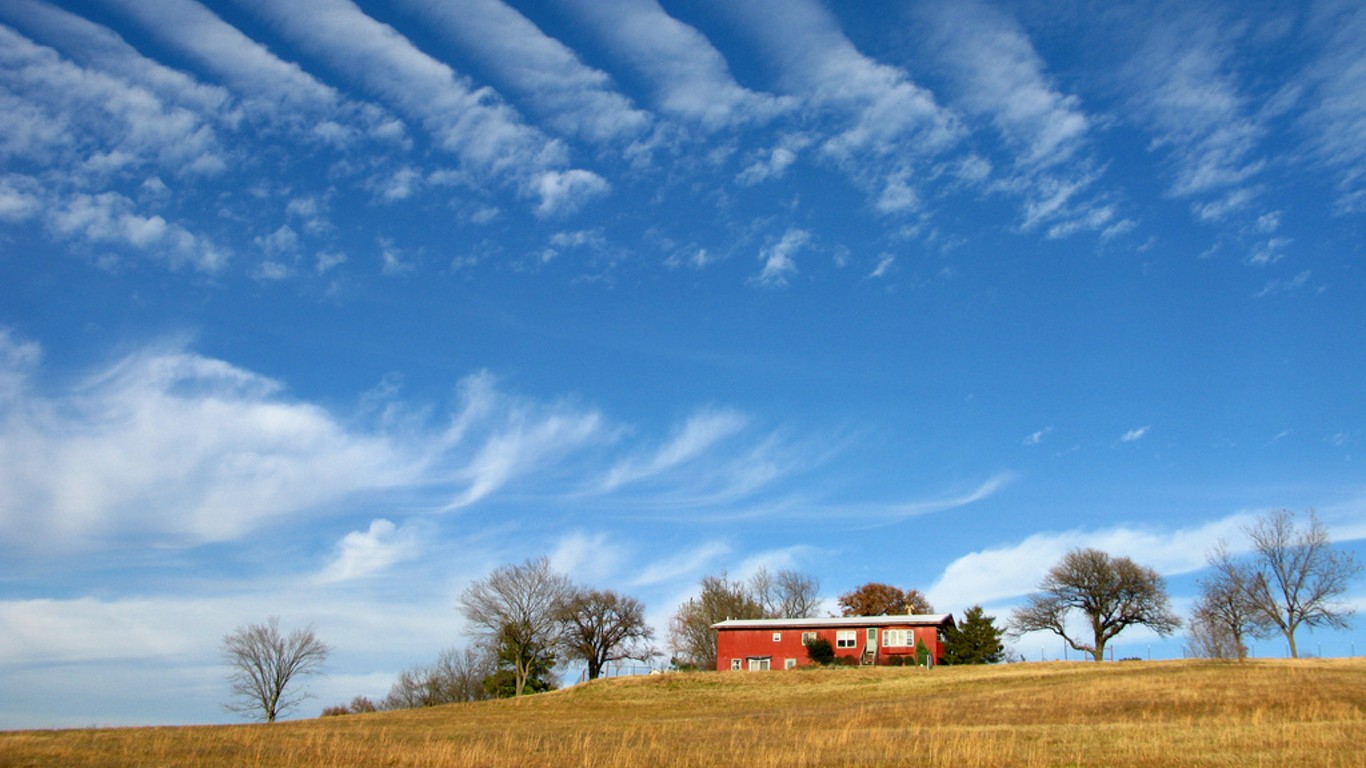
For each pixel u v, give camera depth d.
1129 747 29.06
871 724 40.53
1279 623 82.31
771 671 73.94
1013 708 44.81
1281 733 31.31
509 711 62.06
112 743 34.25
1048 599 97.38
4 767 28.58
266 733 39.78
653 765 28.73
